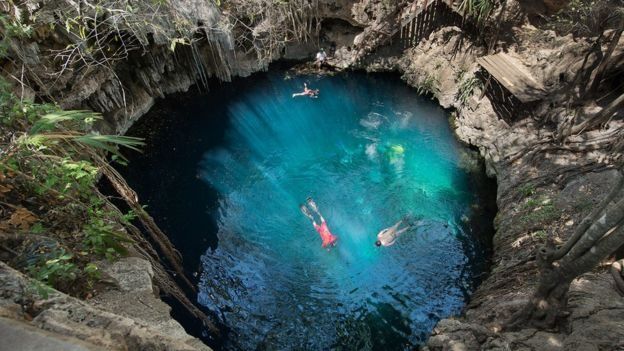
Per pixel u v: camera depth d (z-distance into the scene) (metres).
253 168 15.73
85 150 8.10
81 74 13.88
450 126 17.00
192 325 10.91
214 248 13.00
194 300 11.52
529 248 10.86
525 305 8.54
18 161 6.42
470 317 9.80
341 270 12.34
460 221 13.45
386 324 11.05
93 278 6.71
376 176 15.14
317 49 20.31
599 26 13.60
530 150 13.59
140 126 17.17
